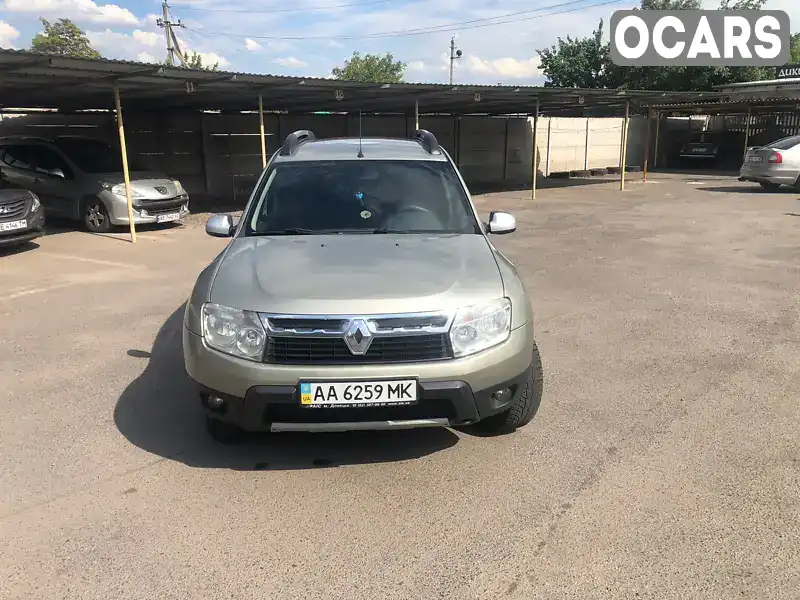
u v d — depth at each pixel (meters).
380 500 3.14
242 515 3.03
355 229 4.08
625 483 3.25
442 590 2.51
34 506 3.11
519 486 3.24
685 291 7.19
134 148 17.09
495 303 3.24
